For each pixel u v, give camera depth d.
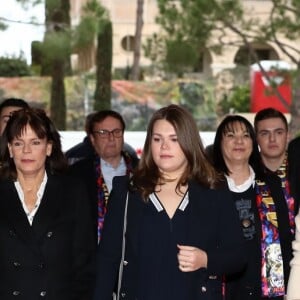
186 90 26.39
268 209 5.95
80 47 16.14
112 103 25.50
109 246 4.65
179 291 4.38
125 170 7.15
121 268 4.55
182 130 4.50
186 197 4.54
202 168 4.57
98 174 6.76
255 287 5.80
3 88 24.73
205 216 4.51
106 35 23.56
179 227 4.46
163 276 4.40
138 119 25.53
